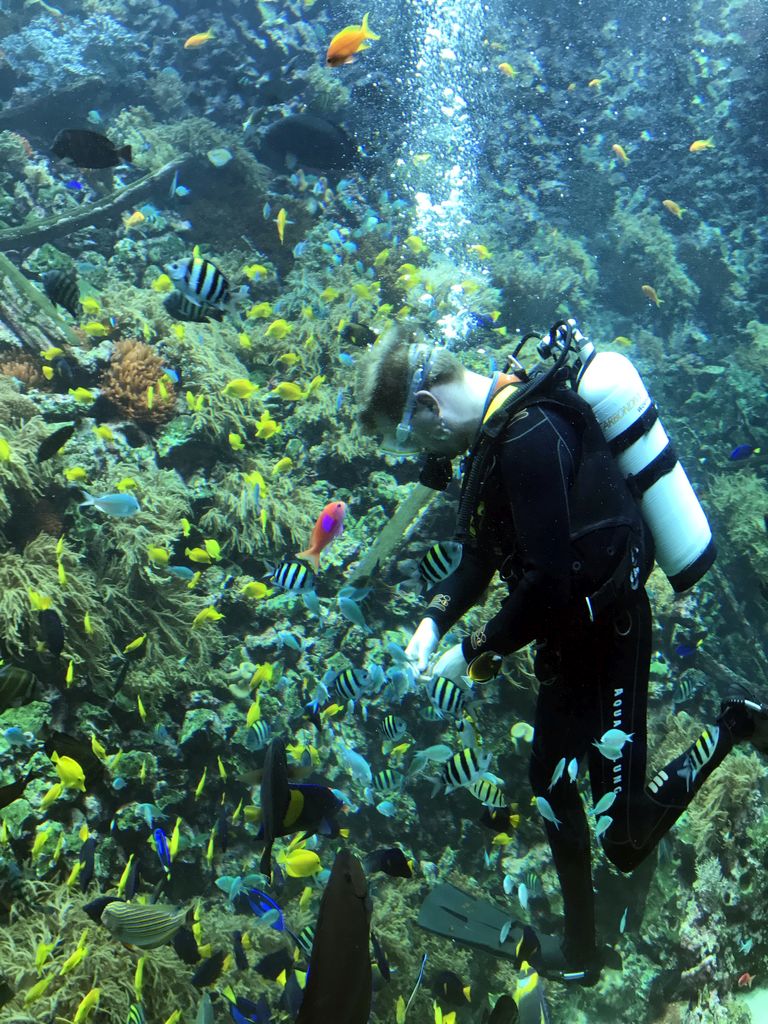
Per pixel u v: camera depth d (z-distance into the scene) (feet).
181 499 16.85
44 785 12.23
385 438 7.48
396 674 11.57
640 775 7.56
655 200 40.68
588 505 6.88
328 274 25.61
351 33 15.62
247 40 37.11
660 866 16.14
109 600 14.71
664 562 7.67
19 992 10.28
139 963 10.34
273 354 21.52
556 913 15.29
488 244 32.45
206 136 28.19
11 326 18.49
